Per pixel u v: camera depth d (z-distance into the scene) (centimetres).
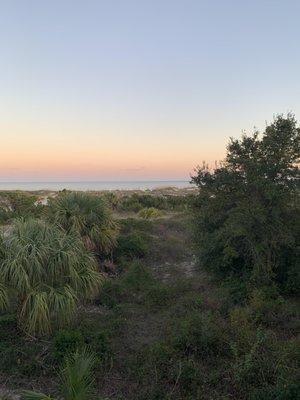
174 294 1105
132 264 1323
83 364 618
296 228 1105
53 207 1445
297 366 673
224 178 1149
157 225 1859
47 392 656
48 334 802
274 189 1070
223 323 841
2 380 691
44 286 818
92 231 1361
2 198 2372
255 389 633
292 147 1109
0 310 838
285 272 1105
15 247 834
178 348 759
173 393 650
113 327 877
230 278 1148
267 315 905
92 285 892
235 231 1076
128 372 711
